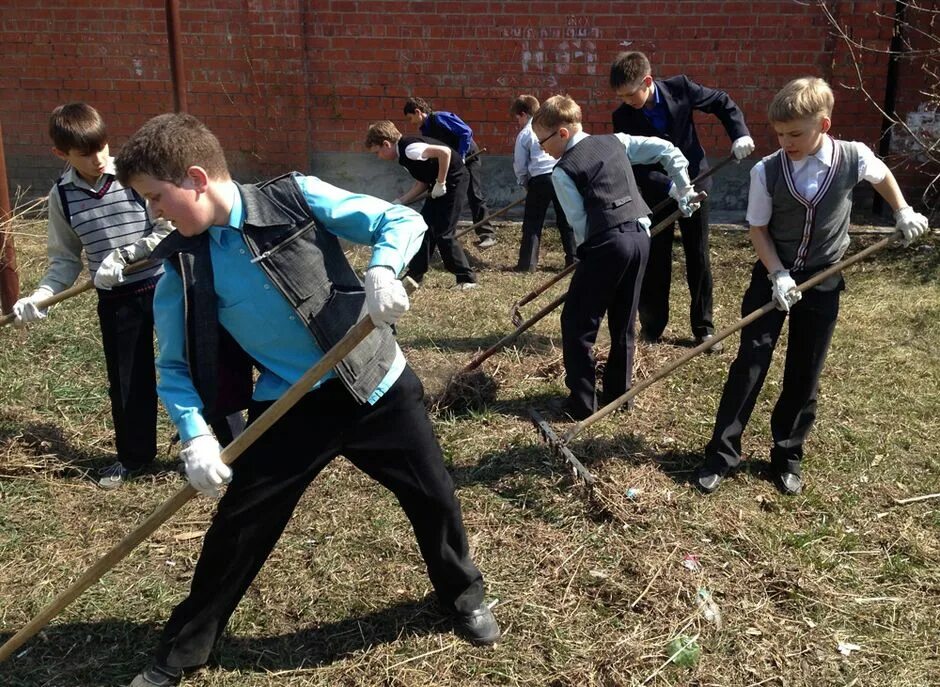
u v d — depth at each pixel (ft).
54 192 12.82
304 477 9.05
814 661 10.18
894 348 19.29
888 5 28.99
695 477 13.91
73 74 33.12
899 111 29.84
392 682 9.83
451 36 31.24
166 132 7.80
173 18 20.54
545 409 16.40
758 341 13.01
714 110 18.57
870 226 28.91
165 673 9.55
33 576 11.64
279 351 8.77
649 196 18.54
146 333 13.21
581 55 30.94
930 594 11.30
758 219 12.51
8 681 9.84
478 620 10.36
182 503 8.66
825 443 15.01
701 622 10.71
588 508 12.87
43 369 17.49
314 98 32.40
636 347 19.20
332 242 8.74
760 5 29.63
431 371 18.08
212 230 8.34
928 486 13.79
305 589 11.34
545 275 25.85
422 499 9.57
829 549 12.18
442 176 22.81
